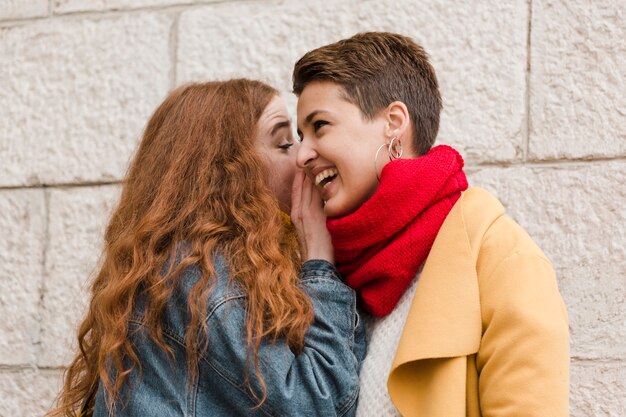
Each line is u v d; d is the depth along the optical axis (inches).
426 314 79.8
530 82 120.6
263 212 89.1
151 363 84.4
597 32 119.3
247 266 85.0
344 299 85.9
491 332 78.5
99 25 138.9
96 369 94.3
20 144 139.2
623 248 114.0
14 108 140.2
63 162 137.2
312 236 90.6
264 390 80.5
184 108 95.7
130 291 85.8
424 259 85.0
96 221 134.6
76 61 139.0
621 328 112.7
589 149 117.1
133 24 137.5
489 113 121.2
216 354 82.4
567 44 120.0
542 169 118.2
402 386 79.7
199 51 134.2
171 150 93.4
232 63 132.6
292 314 83.7
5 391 134.0
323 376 82.2
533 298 78.1
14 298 135.7
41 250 136.0
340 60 88.8
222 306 83.0
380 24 127.5
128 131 135.6
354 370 83.6
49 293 134.8
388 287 85.3
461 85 122.6
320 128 89.0
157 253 87.4
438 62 124.0
